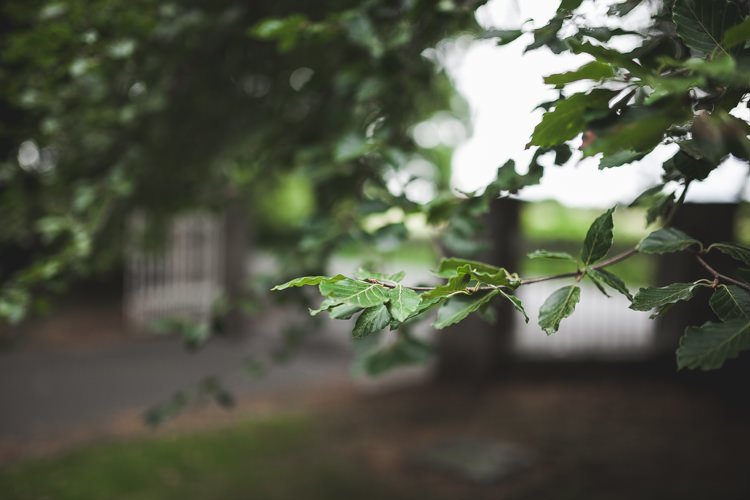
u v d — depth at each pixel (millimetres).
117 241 3268
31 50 1879
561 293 965
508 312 6223
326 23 1781
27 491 3744
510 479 3900
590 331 7250
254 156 2762
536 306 7383
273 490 3812
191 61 2762
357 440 4703
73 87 2297
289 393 6117
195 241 9586
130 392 6199
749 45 831
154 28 2072
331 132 2619
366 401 5734
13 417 5309
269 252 2697
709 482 3760
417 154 2486
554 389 5816
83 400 5883
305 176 2283
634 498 3590
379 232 1843
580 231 7891
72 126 2508
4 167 2656
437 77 3010
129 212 3156
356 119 2455
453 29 2152
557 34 1256
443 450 4309
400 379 6438
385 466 4176
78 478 3949
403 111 2557
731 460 4086
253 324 9297
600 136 774
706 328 799
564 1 1102
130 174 2523
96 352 7914
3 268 3160
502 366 6242
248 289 2523
